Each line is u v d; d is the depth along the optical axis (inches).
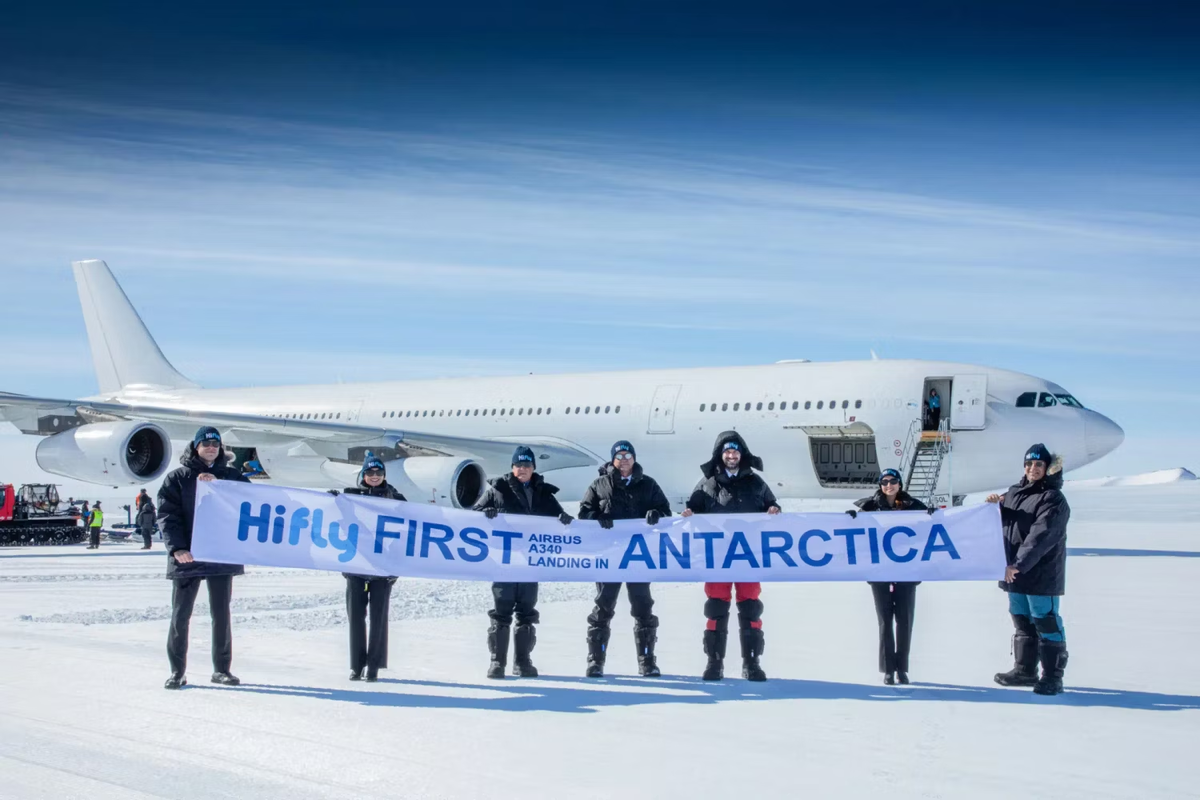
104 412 1075.9
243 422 1090.7
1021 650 363.3
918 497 1033.5
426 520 387.5
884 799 239.6
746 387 1085.8
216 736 295.9
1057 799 239.5
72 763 268.5
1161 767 264.2
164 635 473.4
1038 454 359.6
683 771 261.9
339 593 669.3
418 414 1274.6
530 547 390.3
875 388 1020.5
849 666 404.5
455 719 316.8
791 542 379.6
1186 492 3927.2
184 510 378.9
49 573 847.7
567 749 282.5
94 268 1632.6
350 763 269.3
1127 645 445.4
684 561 383.9
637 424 1123.3
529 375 1262.3
